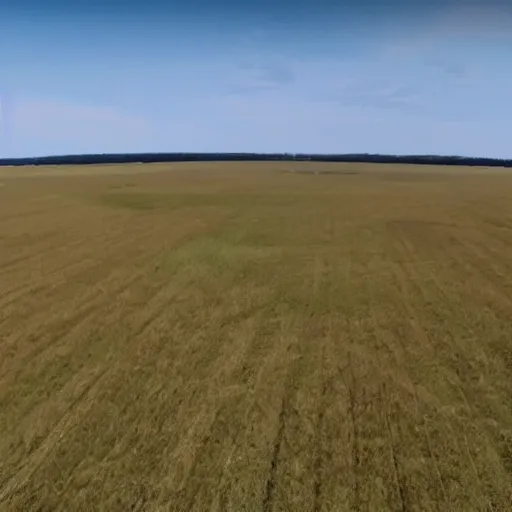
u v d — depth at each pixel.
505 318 13.54
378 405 9.04
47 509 6.48
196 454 7.59
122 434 8.12
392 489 6.82
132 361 10.86
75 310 14.19
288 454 7.59
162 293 15.77
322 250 22.02
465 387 9.71
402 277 17.70
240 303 14.77
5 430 8.23
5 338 12.15
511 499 6.62
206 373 10.30
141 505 6.54
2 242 23.67
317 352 11.34
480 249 22.48
